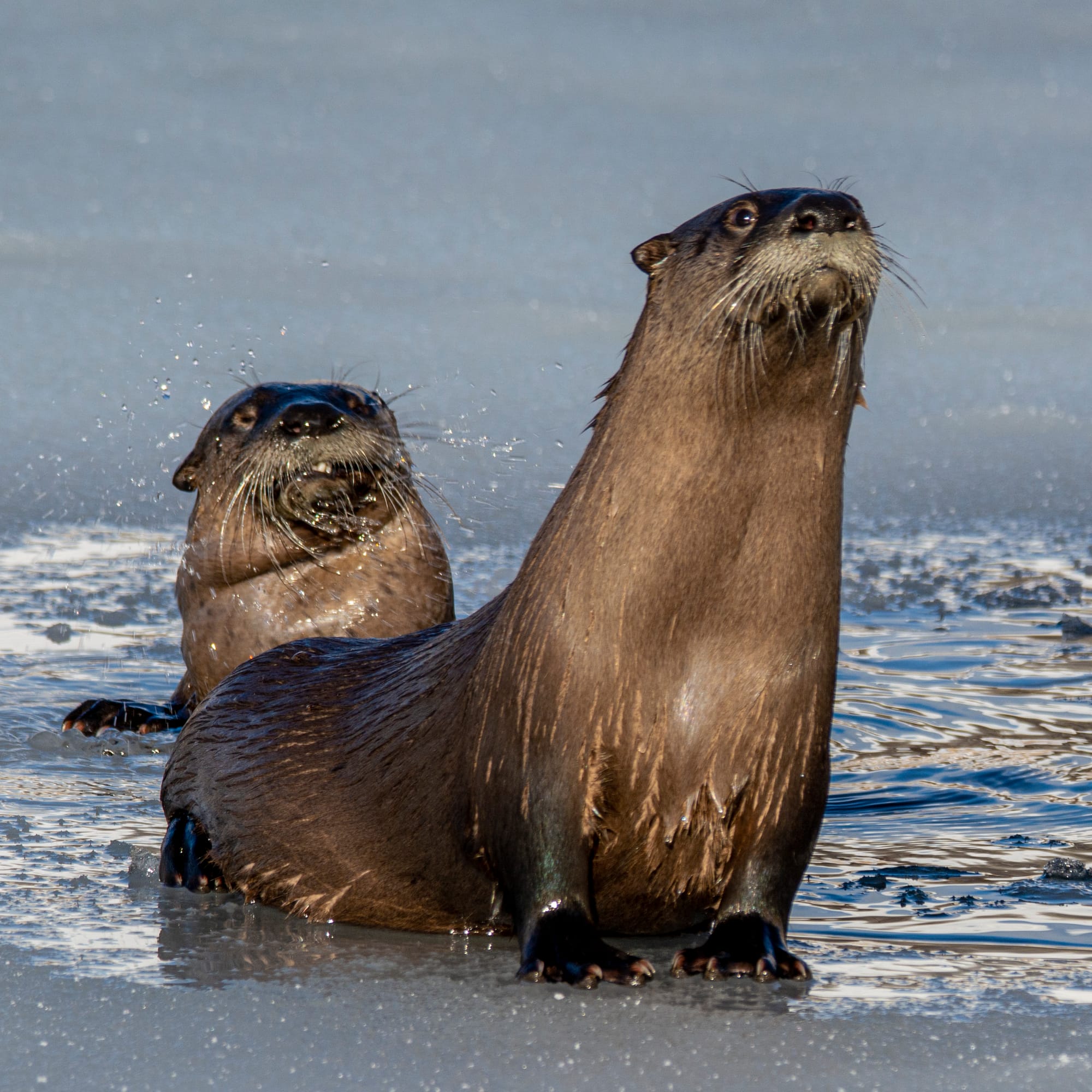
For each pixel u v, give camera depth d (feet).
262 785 58.18
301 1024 44.52
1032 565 124.26
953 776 74.64
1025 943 52.85
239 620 91.20
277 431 89.25
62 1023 44.14
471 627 55.62
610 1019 45.24
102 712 85.92
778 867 50.49
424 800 53.52
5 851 62.69
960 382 184.14
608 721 49.06
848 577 119.85
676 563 48.65
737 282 48.34
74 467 144.56
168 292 194.59
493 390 164.45
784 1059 42.37
